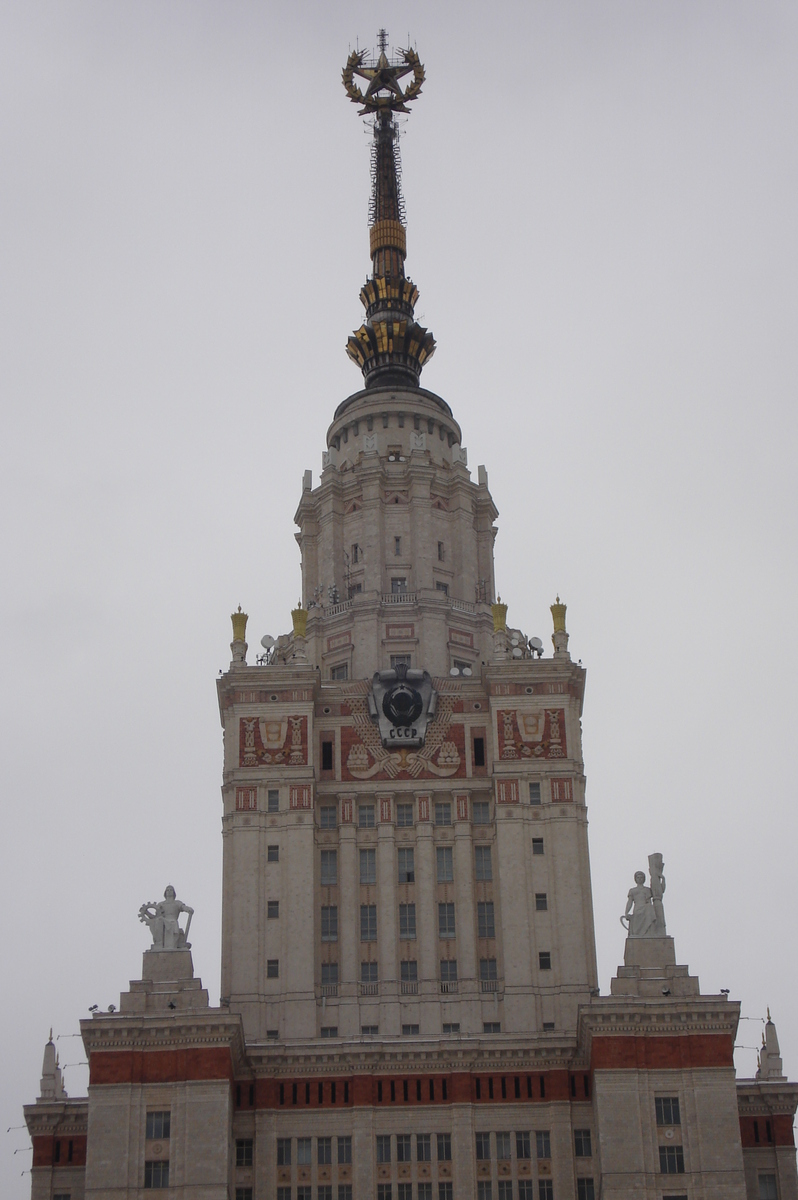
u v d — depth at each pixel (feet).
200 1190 405.39
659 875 447.01
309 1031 451.12
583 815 479.82
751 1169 446.19
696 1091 416.05
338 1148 434.30
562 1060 440.86
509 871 468.34
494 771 478.18
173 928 442.09
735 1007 422.00
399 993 461.37
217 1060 417.08
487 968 465.88
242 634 498.28
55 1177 441.68
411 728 487.20
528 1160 434.30
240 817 473.26
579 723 495.00
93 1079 415.23
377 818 480.23
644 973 432.25
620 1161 410.11
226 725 491.72
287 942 459.73
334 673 515.91
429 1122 436.76
